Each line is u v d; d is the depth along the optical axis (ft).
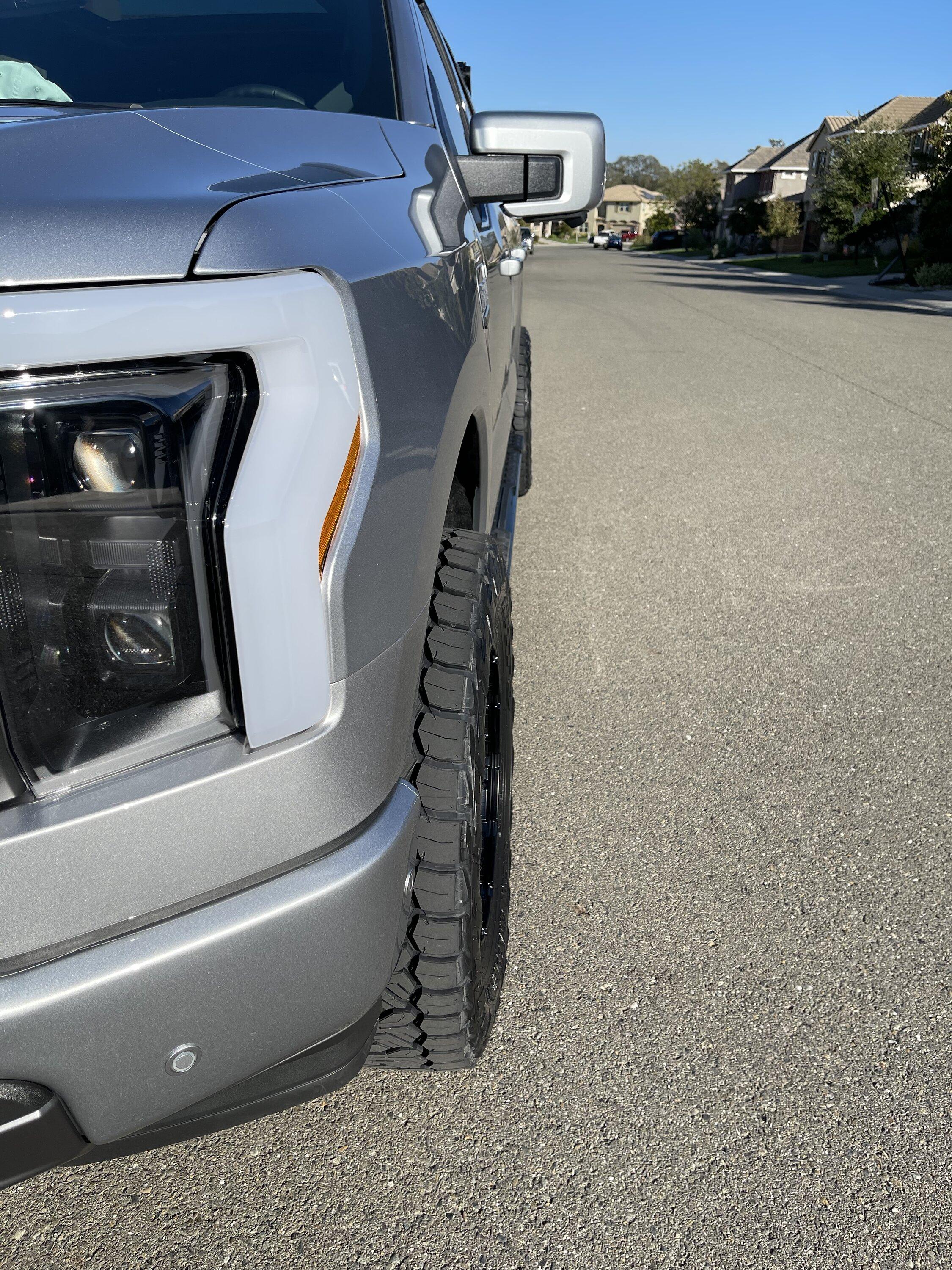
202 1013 3.43
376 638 3.72
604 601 12.23
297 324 3.34
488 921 5.29
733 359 32.50
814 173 194.18
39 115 4.33
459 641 4.70
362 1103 5.41
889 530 14.67
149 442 3.14
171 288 3.12
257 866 3.49
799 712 9.46
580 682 10.14
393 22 7.29
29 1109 3.24
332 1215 4.78
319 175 4.40
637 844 7.53
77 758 3.23
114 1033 3.28
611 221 413.80
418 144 6.14
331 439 3.43
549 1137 5.16
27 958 3.18
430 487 4.09
